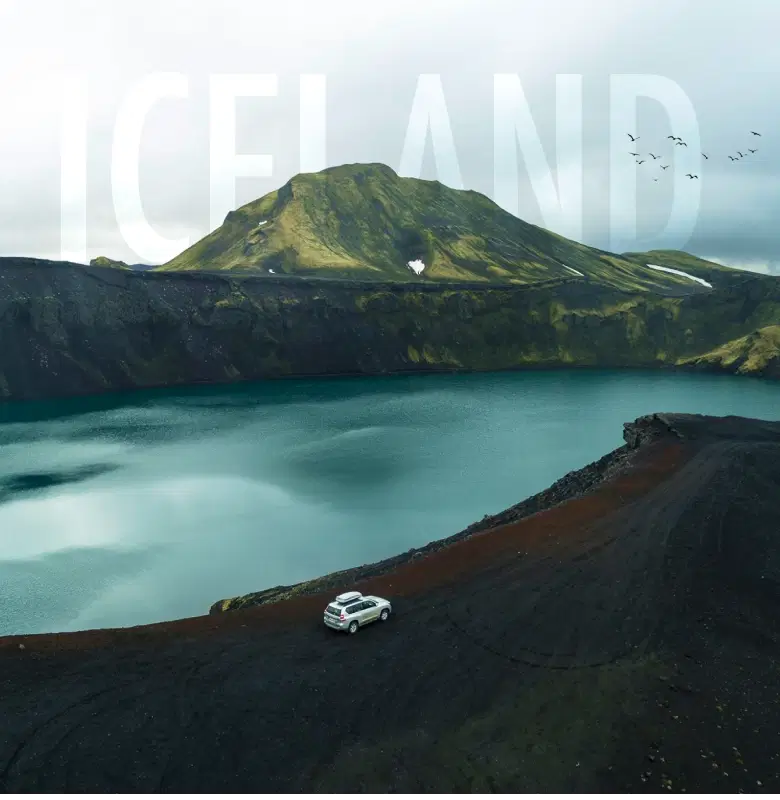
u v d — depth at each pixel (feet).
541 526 130.93
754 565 109.29
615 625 91.50
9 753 65.05
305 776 62.18
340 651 85.66
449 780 61.41
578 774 61.98
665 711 71.41
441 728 69.56
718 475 157.38
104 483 239.30
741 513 131.95
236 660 83.25
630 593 100.83
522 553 118.01
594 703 73.26
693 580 104.06
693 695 74.33
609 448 288.71
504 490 226.58
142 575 159.02
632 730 68.33
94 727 69.26
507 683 77.82
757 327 618.85
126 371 497.87
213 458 276.41
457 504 211.82
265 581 155.84
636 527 127.13
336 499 218.18
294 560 168.04
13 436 325.62
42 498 221.25
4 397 441.68
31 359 465.06
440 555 118.73
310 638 89.45
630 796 59.00
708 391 464.65
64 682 77.87
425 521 196.24
